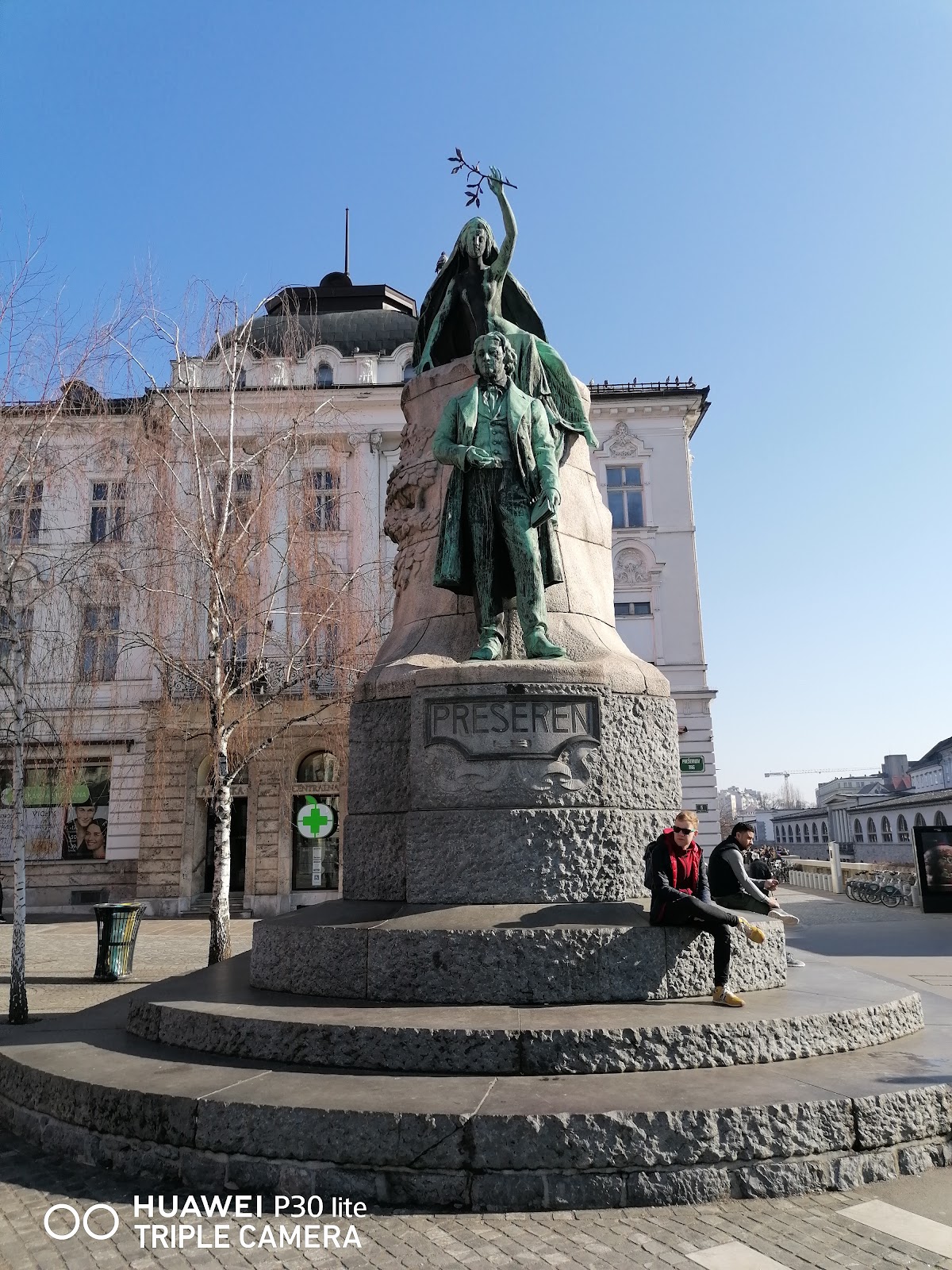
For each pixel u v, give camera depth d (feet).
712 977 16.51
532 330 26.12
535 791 18.19
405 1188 11.68
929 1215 11.13
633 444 95.96
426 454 24.06
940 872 65.10
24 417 39.78
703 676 90.74
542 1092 12.68
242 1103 12.57
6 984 39.40
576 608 22.20
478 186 24.88
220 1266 10.34
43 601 45.21
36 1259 10.66
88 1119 13.98
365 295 113.70
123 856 84.12
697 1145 11.77
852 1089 12.85
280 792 81.46
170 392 50.57
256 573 50.52
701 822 87.35
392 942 16.22
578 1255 10.16
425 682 19.01
